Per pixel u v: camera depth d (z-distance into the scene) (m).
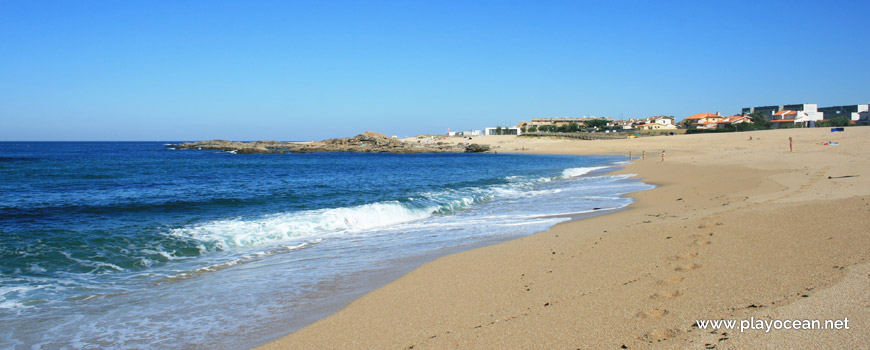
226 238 13.01
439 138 156.88
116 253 11.30
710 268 7.29
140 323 7.12
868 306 5.09
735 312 5.44
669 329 5.24
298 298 8.12
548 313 6.20
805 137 63.97
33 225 14.58
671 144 80.56
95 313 7.56
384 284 8.70
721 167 32.09
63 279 9.38
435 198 21.23
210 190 25.55
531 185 27.70
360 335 6.16
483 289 7.66
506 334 5.65
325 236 13.70
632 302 6.23
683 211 14.00
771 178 21.11
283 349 5.91
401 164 56.62
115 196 22.62
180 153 100.50
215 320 7.19
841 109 136.88
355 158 79.25
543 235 12.04
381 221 16.19
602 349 4.96
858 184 15.65
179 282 9.23
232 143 136.00
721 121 136.88
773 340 4.66
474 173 38.72
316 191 24.83
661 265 7.82
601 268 8.07
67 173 38.53
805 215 10.24
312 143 128.62
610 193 22.19
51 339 6.58
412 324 6.39
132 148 138.00
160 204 19.42
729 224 10.28
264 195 22.84
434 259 10.42
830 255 7.10
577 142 107.56
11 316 7.42
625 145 87.75
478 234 13.33
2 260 10.45
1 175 35.62
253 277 9.48
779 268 6.82
